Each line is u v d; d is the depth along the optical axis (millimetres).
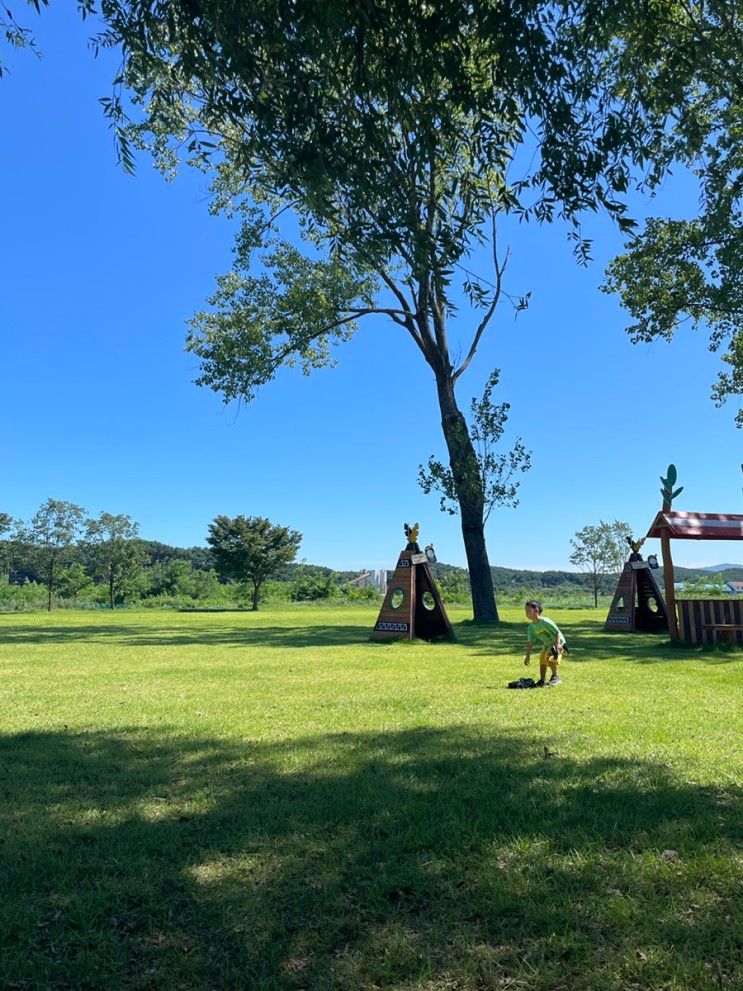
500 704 8406
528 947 2971
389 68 4887
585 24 5137
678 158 5910
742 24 6023
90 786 5195
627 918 3121
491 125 5184
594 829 4109
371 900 3369
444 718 7559
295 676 11375
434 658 14211
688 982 2717
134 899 3439
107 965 2924
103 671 12344
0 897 3447
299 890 3467
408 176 5035
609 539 55906
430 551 19219
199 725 7320
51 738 6793
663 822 4188
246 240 24562
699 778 5141
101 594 66812
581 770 5328
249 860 3801
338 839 4043
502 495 25828
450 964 2879
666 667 12125
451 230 5121
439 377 26078
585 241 5418
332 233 5289
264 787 5070
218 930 3145
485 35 4926
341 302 26203
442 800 4664
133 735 6887
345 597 71125
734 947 2922
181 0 4734
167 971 2879
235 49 4715
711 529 17094
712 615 16734
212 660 14117
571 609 48312
